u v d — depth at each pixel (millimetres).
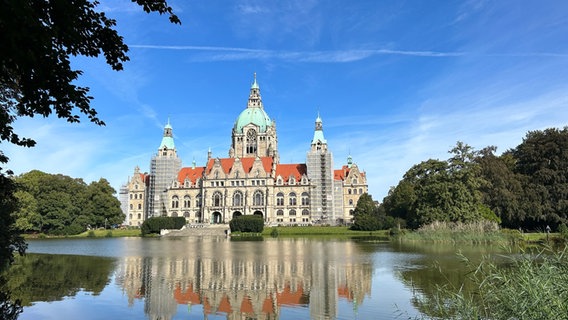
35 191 135375
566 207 90062
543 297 16422
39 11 15461
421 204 98812
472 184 91000
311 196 176000
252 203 177625
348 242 88438
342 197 196500
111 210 159125
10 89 22688
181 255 61750
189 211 187000
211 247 78188
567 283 16938
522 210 93438
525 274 18016
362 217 132000
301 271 44062
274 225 164875
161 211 191000
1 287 35219
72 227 137750
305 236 119875
